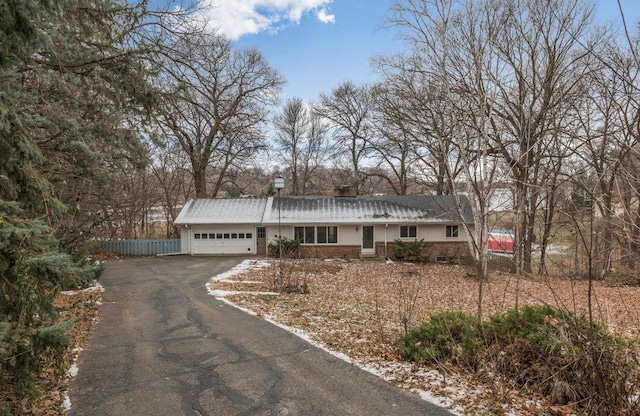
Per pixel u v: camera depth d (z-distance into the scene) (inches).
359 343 290.7
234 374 239.0
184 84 317.7
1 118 163.0
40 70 250.8
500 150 623.2
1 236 143.9
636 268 488.1
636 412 155.9
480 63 563.2
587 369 173.0
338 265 873.5
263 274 703.1
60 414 193.5
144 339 317.4
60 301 462.3
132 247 1072.2
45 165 270.7
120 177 665.6
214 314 395.9
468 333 232.5
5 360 142.6
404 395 203.3
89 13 259.3
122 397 211.0
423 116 898.1
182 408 198.1
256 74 1127.0
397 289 599.2
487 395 194.9
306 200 1133.7
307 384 221.6
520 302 499.2
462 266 849.5
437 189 1269.7
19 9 172.6
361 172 1528.1
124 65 273.7
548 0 642.2
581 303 482.0
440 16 628.7
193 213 1082.1
